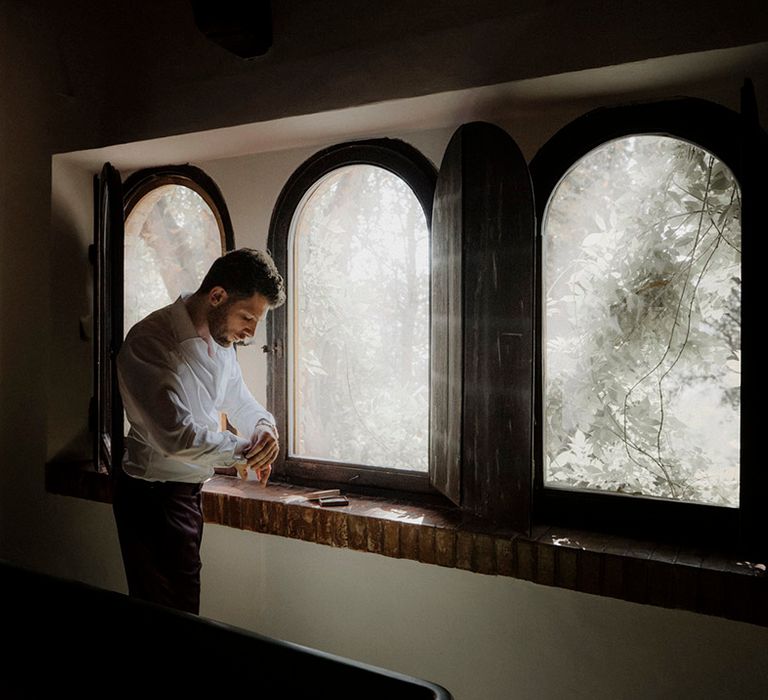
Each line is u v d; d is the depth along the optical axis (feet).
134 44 7.91
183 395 6.18
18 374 9.32
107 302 8.49
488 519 6.12
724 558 5.38
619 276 6.18
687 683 5.31
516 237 5.77
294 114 6.86
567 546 5.64
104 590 4.04
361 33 6.49
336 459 7.84
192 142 7.81
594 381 6.28
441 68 6.12
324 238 7.84
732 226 5.69
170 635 3.68
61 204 8.93
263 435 6.57
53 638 4.05
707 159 5.81
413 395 7.32
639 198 6.09
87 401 9.46
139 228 9.21
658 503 5.92
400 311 7.38
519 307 5.74
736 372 5.71
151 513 6.47
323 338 7.88
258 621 7.52
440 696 3.02
